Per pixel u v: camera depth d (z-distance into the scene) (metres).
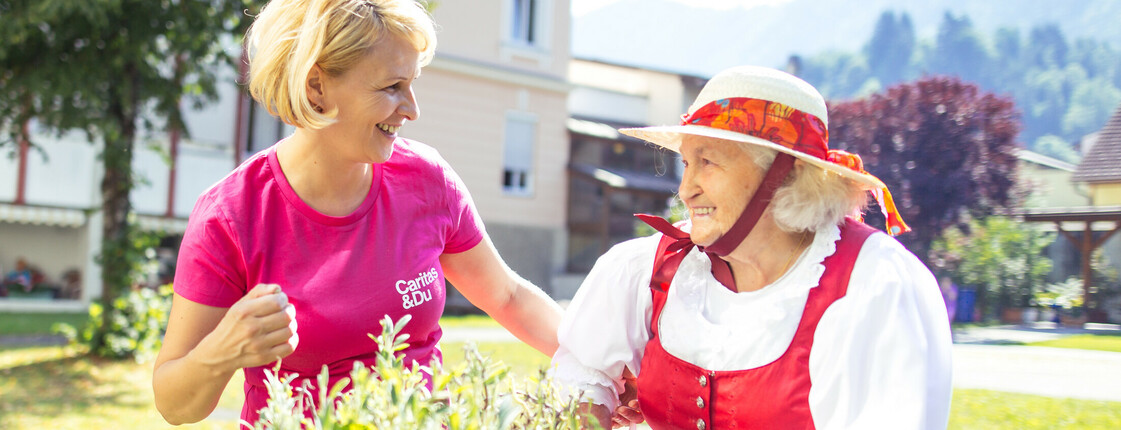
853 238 1.73
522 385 1.44
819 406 1.65
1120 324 14.04
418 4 1.75
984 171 15.14
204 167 17.83
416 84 18.70
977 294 14.80
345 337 1.82
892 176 15.20
